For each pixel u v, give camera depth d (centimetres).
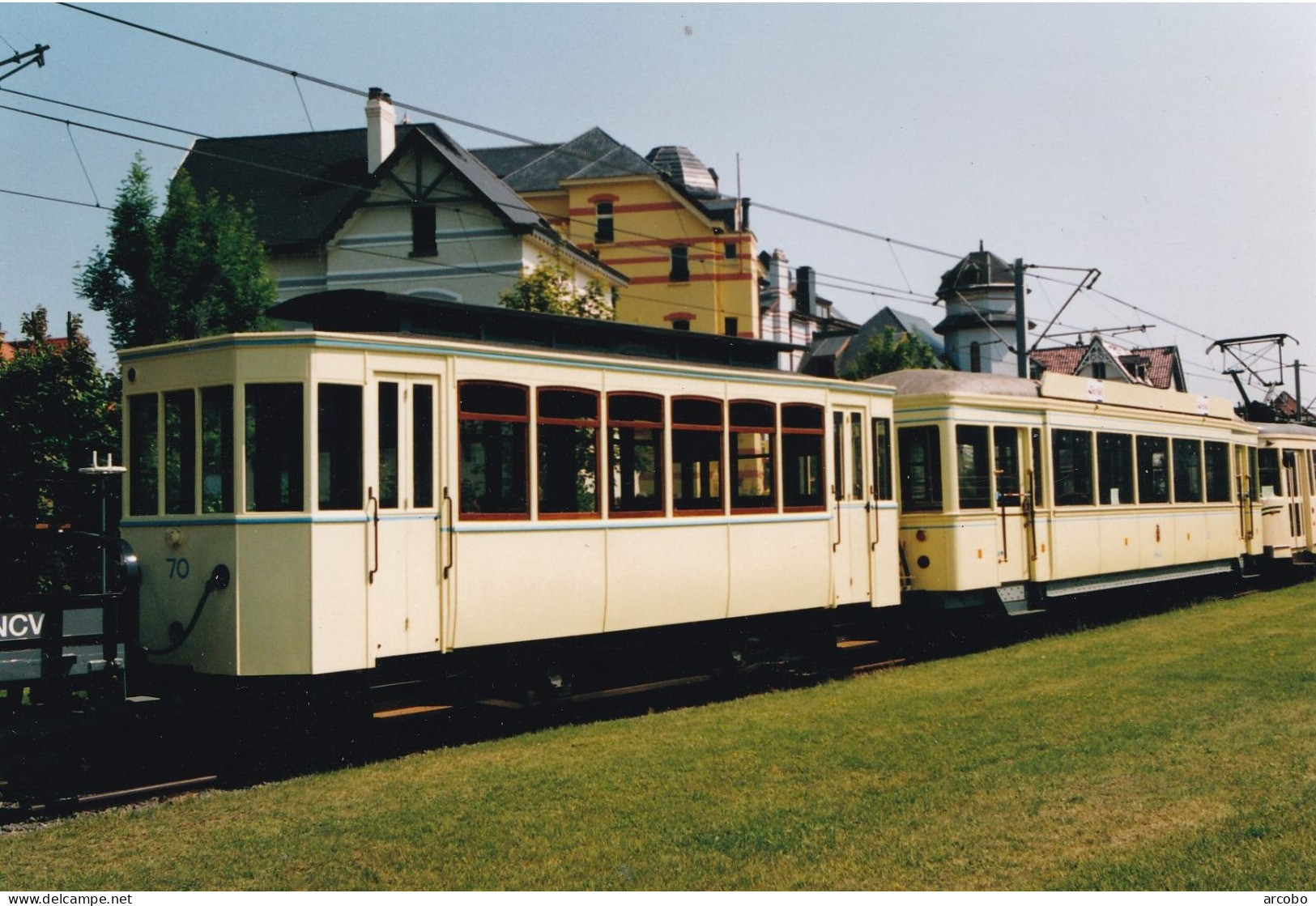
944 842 664
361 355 932
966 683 1241
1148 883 586
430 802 769
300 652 891
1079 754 873
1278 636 1525
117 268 1830
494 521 1010
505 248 2756
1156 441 2047
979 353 5038
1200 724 970
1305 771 809
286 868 636
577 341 1162
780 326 4647
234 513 902
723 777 826
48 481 1571
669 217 3825
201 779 854
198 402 934
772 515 1287
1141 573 1991
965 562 1558
